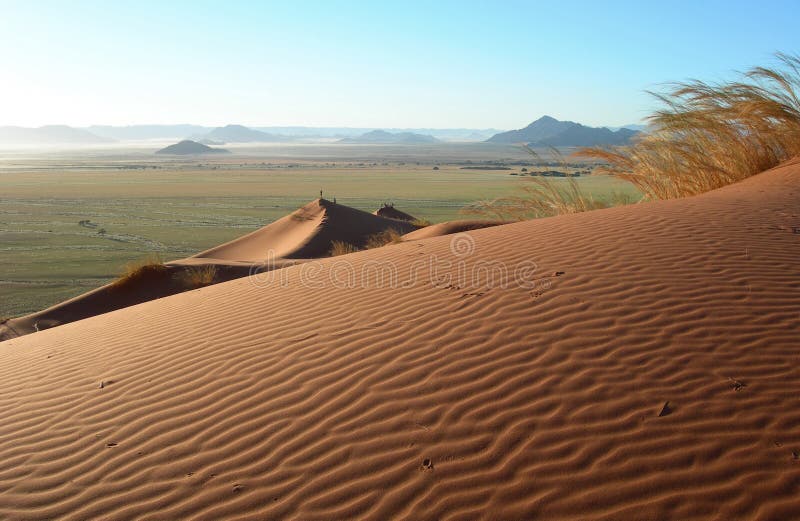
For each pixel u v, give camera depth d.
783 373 3.58
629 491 2.81
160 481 3.46
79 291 33.78
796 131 10.51
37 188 126.62
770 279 5.02
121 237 58.16
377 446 3.43
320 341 5.07
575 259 6.03
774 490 2.71
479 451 3.24
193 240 56.03
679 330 4.21
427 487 3.03
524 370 3.95
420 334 4.80
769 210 7.38
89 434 4.18
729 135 10.79
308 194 109.62
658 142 11.17
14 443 4.22
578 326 4.45
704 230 6.60
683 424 3.21
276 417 3.95
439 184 135.12
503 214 13.28
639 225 7.13
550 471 3.01
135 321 7.49
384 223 41.09
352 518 2.91
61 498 3.44
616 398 3.51
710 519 2.60
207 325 6.36
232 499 3.19
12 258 45.78
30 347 7.33
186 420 4.14
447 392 3.85
